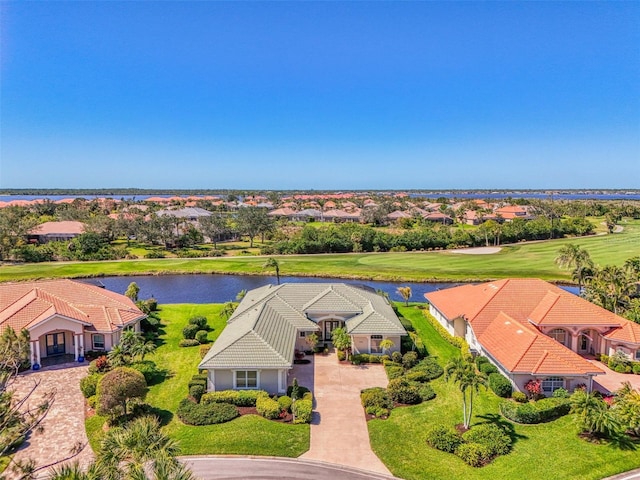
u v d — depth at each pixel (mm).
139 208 183750
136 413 32156
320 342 47250
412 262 99688
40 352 43781
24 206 178375
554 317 44344
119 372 31859
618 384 38188
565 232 136750
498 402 34906
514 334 40125
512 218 164500
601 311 45188
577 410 30094
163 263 98250
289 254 111875
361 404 34562
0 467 18344
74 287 51375
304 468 26500
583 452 28016
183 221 135500
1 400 18281
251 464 26812
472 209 199125
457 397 35719
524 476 25750
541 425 31391
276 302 47969
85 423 31594
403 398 34625
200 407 32812
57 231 119938
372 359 42875
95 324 44875
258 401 33312
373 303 48656
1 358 22203
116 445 20000
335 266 95312
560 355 36281
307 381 38719
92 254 102938
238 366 34812
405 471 26312
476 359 41500
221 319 56688
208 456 27562
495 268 91250
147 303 59188
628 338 41938
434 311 57375
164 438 20906
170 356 44594
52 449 28375
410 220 161750
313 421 31969
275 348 36625
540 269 89312
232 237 136000
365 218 168125
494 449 27938
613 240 126062
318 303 47438
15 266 93812
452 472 26234
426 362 42000
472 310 47625
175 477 18000
